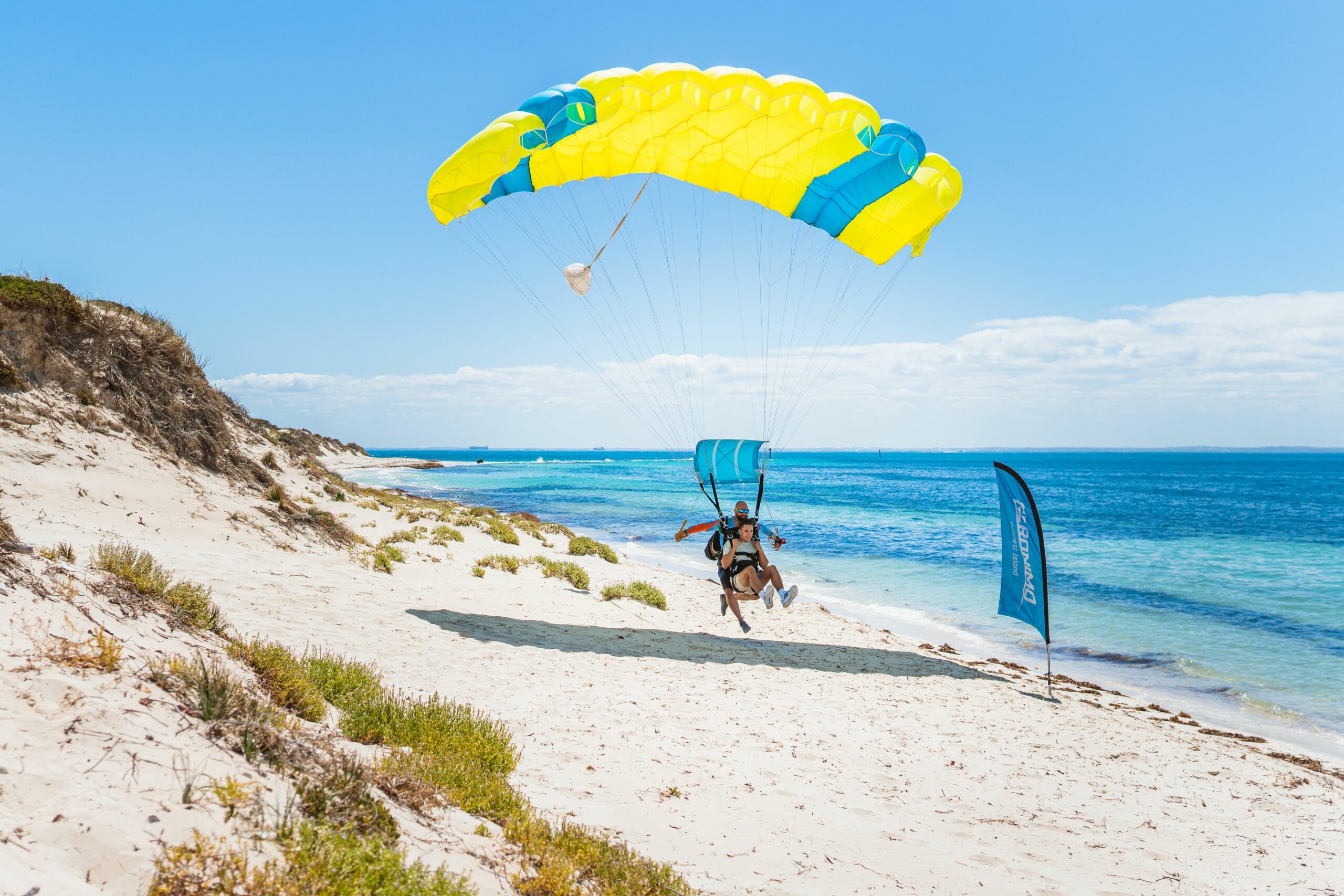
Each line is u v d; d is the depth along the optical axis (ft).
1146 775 26.71
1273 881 19.06
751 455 38.29
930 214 38.91
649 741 23.76
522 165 39.65
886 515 153.28
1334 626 58.49
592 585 56.29
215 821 10.03
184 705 12.95
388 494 101.24
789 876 15.90
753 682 33.50
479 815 15.26
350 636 28.71
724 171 41.01
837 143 35.76
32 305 43.80
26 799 8.93
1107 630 57.06
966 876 17.26
